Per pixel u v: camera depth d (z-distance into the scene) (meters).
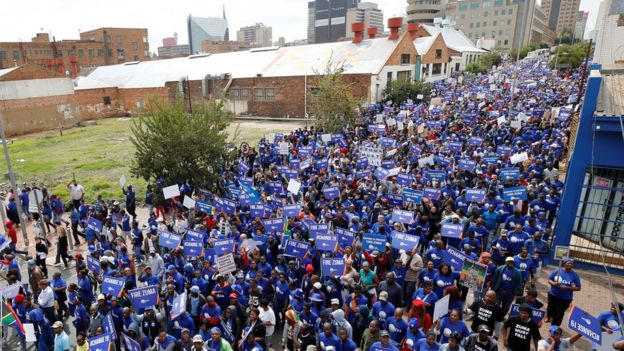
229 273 11.26
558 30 176.25
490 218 14.02
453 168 19.94
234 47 157.12
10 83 46.34
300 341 8.69
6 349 11.45
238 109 55.53
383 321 8.93
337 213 14.66
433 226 14.33
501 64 89.12
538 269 13.33
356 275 10.65
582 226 13.99
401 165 20.53
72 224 18.02
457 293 9.38
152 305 10.01
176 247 12.86
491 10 129.75
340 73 34.91
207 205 16.38
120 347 10.15
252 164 25.27
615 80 14.20
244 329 9.34
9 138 45.75
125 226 17.91
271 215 15.37
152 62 69.88
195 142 19.28
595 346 7.65
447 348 7.62
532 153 21.66
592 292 12.42
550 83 54.00
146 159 19.17
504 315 10.16
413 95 47.94
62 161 33.81
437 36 66.44
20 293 11.48
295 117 51.88
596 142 13.24
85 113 59.19
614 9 24.22
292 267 11.38
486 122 29.53
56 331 9.41
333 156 23.41
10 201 20.77
